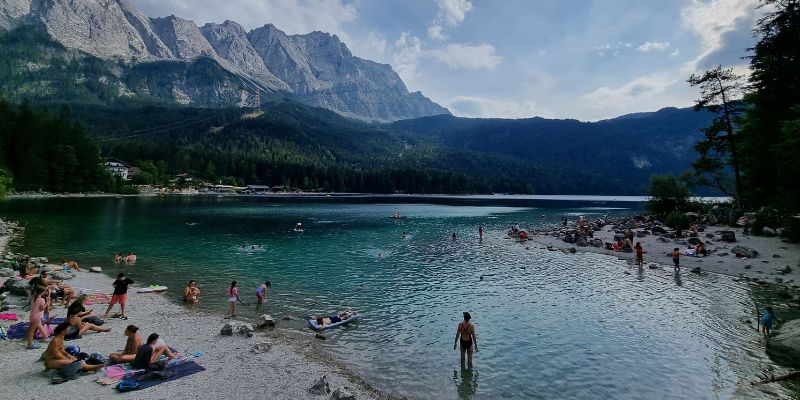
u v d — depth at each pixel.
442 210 127.81
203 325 21.44
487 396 14.95
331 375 16.02
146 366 15.19
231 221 80.50
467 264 41.22
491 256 46.19
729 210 61.06
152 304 25.27
